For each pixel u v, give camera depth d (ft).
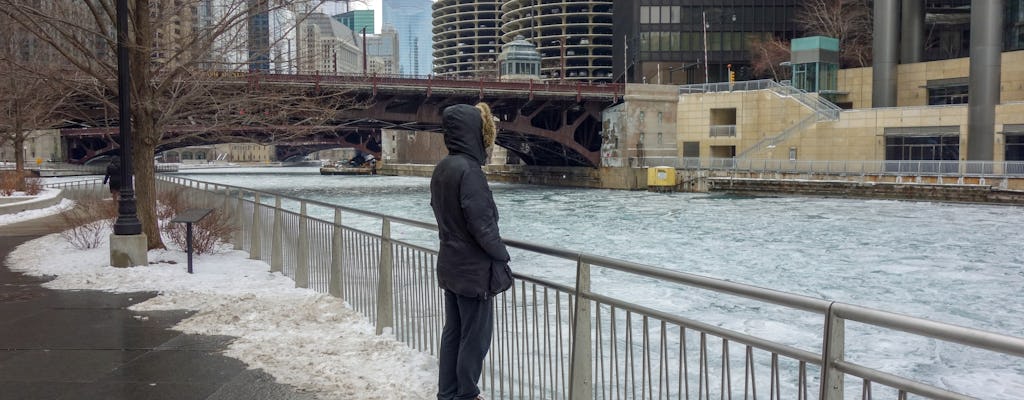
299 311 28.84
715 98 230.27
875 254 90.74
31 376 21.30
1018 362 42.16
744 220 131.85
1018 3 216.13
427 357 22.11
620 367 37.63
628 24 344.69
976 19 181.06
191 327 26.94
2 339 25.61
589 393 15.05
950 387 37.93
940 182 164.25
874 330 50.16
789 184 188.24
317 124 65.62
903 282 72.33
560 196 204.85
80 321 28.32
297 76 71.15
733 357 41.32
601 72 559.38
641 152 235.81
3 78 88.17
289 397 19.16
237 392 19.63
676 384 35.09
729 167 207.31
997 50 178.70
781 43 319.88
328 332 25.90
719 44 335.26
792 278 74.90
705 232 114.21
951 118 183.83
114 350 24.04
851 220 130.00
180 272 39.68
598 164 247.09
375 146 431.84
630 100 233.55
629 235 110.83
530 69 381.40
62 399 19.25
